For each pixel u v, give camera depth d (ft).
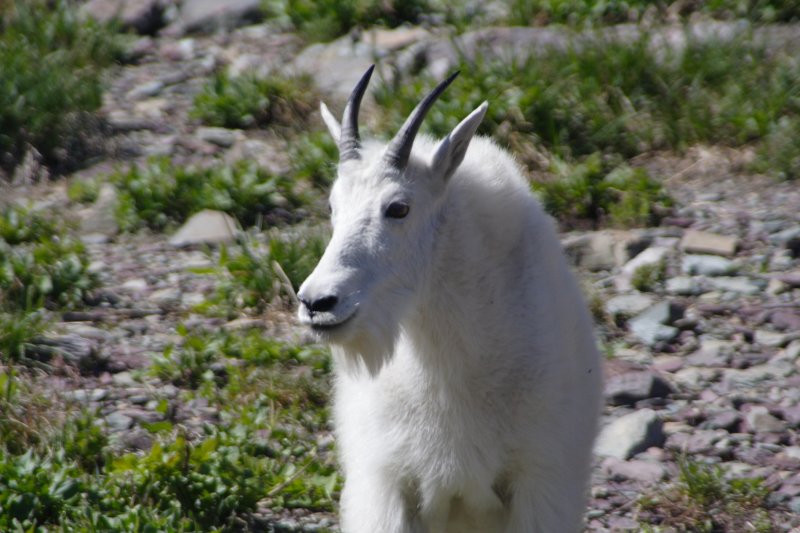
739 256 90.12
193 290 85.76
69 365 72.95
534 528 48.47
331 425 67.92
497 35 124.67
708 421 68.74
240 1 144.05
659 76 113.91
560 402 48.60
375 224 47.62
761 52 117.60
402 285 47.85
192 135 114.62
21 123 109.40
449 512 51.08
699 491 60.85
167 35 140.67
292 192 100.42
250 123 116.37
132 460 58.23
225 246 90.84
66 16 135.54
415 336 48.52
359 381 49.75
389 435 48.93
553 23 132.26
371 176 48.47
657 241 91.61
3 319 74.64
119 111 119.34
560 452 48.62
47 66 119.03
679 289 85.10
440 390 48.06
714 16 131.64
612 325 80.89
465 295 47.98
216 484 57.77
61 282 82.64
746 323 80.89
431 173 48.75
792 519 59.72
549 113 106.73
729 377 73.87
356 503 49.75
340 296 46.21
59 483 55.83
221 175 99.86
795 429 68.18
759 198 99.86
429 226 48.44
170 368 72.69
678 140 108.47
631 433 66.44
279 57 132.46
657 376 72.69
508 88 109.70
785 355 76.59
